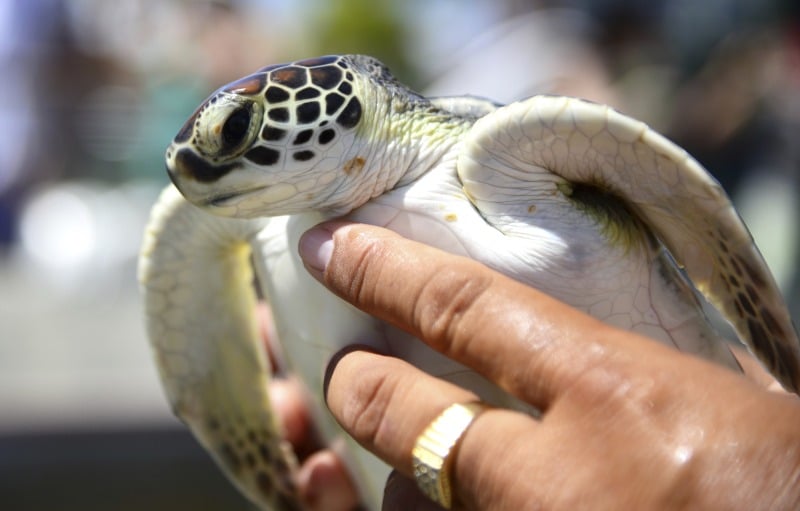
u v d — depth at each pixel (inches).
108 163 38.2
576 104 10.2
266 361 14.4
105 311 36.0
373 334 11.3
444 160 11.4
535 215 11.0
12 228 39.3
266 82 11.1
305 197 11.2
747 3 30.8
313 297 11.7
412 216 11.2
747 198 30.7
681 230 11.0
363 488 13.2
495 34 27.8
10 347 31.0
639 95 28.2
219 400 14.1
